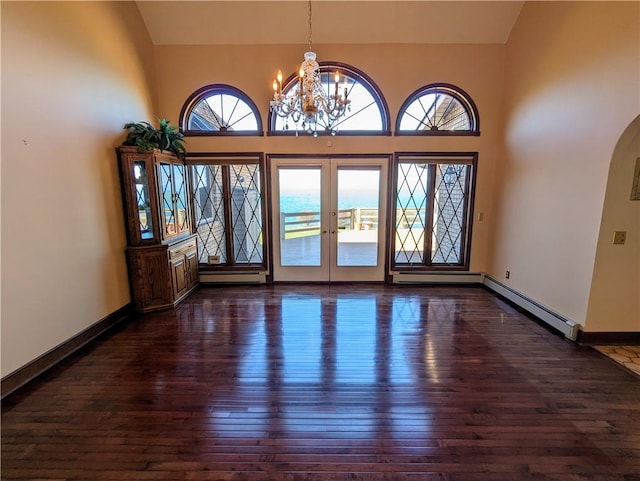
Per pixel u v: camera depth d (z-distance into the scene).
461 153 4.61
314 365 2.73
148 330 3.41
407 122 4.64
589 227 2.96
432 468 1.72
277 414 2.13
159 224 3.83
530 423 2.04
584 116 2.99
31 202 2.51
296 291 4.68
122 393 2.36
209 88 4.52
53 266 2.72
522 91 3.96
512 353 2.92
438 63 4.44
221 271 4.93
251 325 3.53
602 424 2.04
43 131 2.62
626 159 2.73
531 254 3.79
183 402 2.26
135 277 3.77
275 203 4.82
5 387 2.31
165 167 3.98
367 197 4.81
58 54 2.77
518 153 4.04
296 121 3.00
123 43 3.73
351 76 4.53
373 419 2.09
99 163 3.30
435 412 2.15
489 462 1.75
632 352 2.92
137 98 4.01
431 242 4.93
